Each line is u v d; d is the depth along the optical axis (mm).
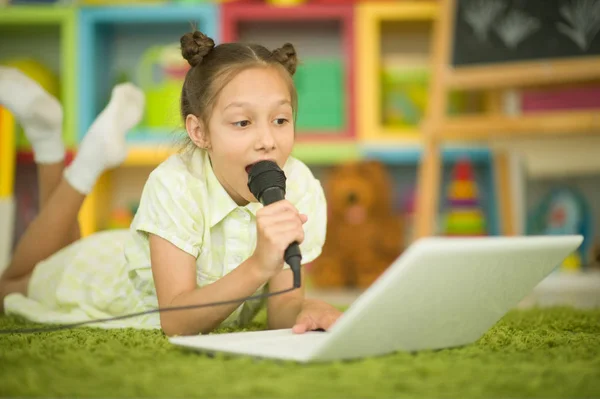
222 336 987
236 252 1215
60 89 3260
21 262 1636
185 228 1158
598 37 2699
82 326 1315
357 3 3135
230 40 3121
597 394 679
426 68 3271
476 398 663
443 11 2811
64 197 1631
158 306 1262
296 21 3287
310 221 1280
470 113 3270
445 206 3346
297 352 829
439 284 806
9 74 1677
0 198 2805
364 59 3125
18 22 3102
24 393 687
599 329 1274
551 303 2105
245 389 682
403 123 3248
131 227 1268
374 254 3027
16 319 1495
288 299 1241
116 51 3332
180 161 1218
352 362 827
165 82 3156
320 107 3174
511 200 3098
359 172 3055
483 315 940
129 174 3326
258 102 1100
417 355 891
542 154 3025
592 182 3350
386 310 790
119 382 727
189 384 714
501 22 2768
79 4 3086
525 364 824
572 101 3031
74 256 1486
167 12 3109
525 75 2715
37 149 1733
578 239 934
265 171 1044
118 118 1652
